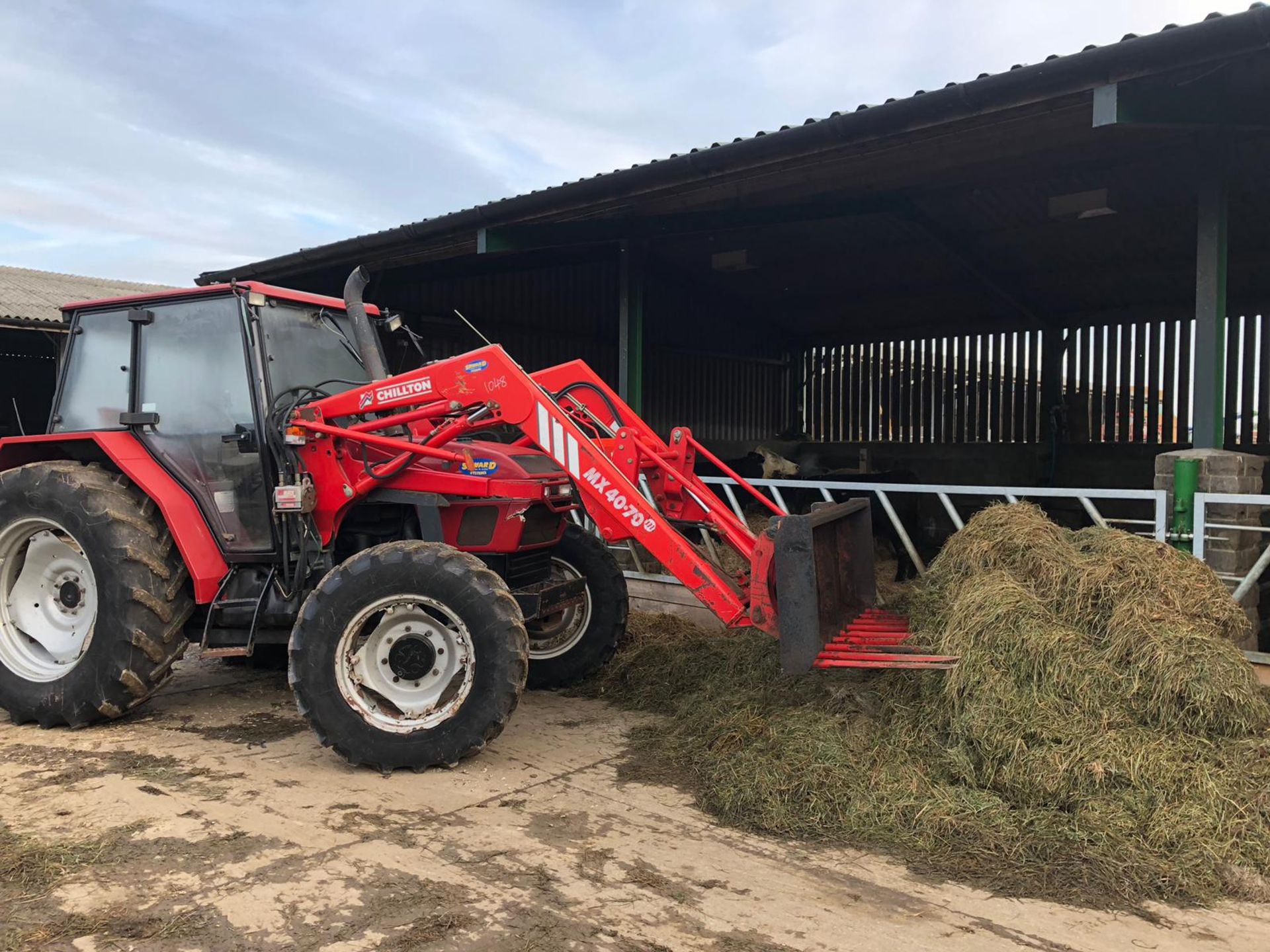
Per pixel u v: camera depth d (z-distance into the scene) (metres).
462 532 3.84
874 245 8.38
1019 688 2.96
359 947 2.11
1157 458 4.30
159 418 3.81
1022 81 3.93
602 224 6.83
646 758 3.45
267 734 3.68
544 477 4.06
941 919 2.28
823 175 5.89
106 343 4.12
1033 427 10.55
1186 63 3.58
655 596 5.54
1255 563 4.04
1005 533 3.57
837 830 2.76
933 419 11.41
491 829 2.78
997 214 7.39
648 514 3.37
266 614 3.68
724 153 4.94
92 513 3.62
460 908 2.30
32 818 2.81
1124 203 6.95
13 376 11.25
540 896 2.36
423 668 3.32
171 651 3.72
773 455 9.16
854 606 3.87
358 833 2.73
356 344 4.31
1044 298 9.70
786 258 9.07
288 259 7.66
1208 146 4.63
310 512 3.61
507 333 9.46
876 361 11.95
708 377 11.38
